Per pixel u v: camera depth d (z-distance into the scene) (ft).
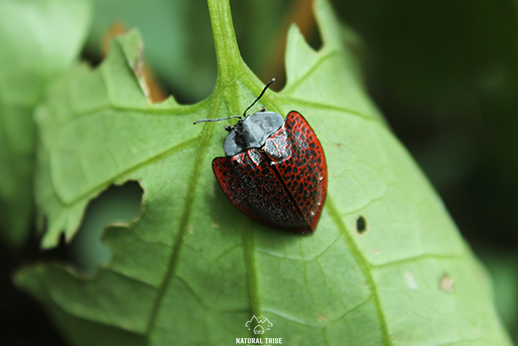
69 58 0.53
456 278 0.49
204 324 0.47
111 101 0.48
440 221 0.50
